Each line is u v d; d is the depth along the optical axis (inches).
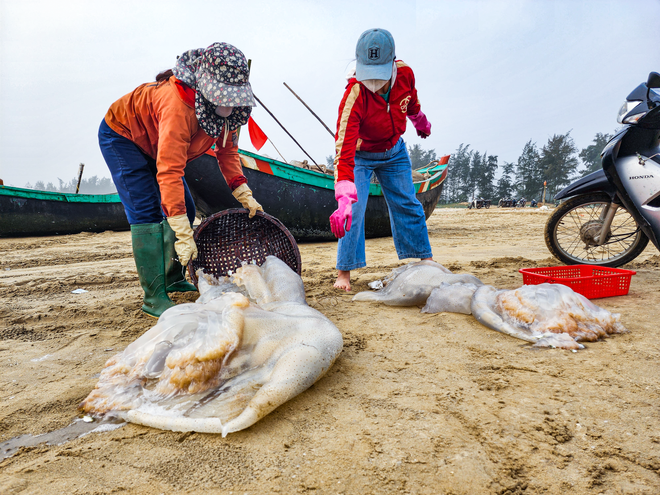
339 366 87.8
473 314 112.2
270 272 124.2
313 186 316.8
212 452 59.7
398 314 123.3
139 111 115.6
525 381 78.0
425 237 158.1
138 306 139.9
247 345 79.4
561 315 98.8
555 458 55.8
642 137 151.3
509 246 277.7
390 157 149.3
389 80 128.5
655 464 53.6
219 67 105.5
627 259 170.6
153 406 70.8
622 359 85.2
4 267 243.0
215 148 136.2
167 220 119.8
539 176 3449.8
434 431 62.8
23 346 104.1
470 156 4207.7
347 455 57.9
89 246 348.5
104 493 51.8
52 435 65.5
